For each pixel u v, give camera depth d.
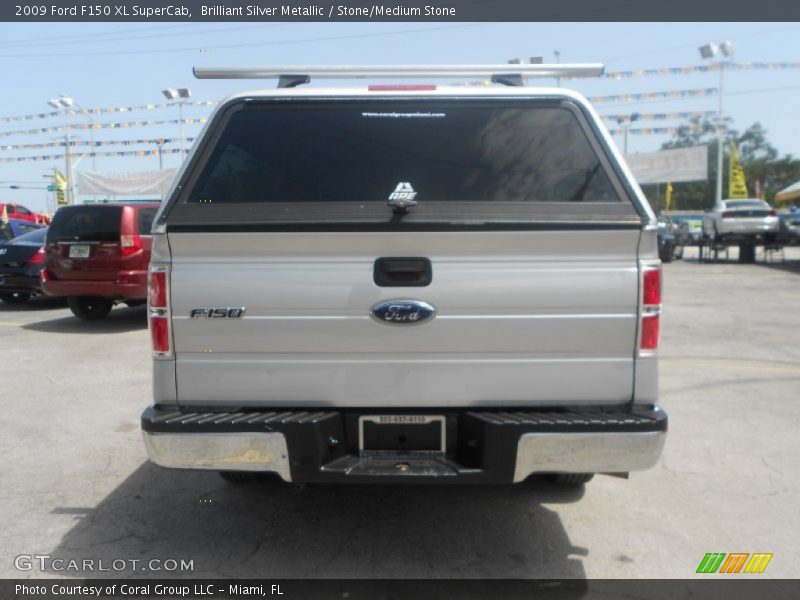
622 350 2.81
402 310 2.78
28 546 3.40
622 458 2.73
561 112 3.11
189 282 2.80
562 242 2.76
